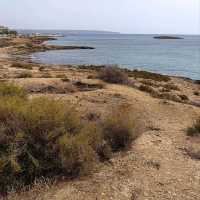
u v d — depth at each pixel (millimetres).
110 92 13477
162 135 8188
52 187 4691
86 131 5906
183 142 7645
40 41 121125
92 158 5449
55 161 5059
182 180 5312
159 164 5949
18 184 4586
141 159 6137
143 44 137625
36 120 5262
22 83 13992
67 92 13484
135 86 16844
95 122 7230
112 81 16781
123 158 6133
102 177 5195
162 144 7309
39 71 25156
